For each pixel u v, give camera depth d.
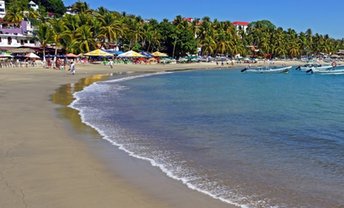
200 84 50.97
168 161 12.42
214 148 14.52
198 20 140.75
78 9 126.69
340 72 88.81
